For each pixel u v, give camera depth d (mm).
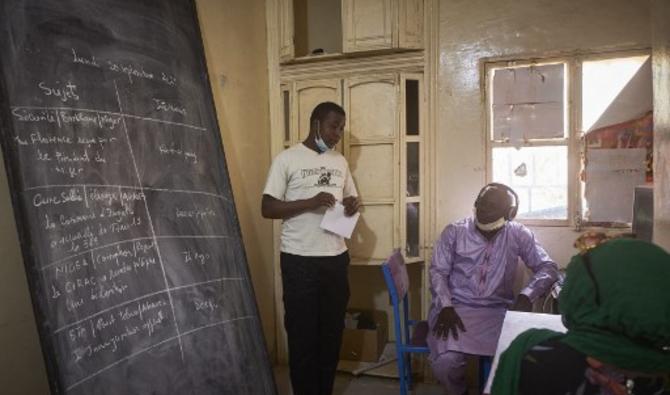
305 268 2350
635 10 2424
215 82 2541
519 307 2203
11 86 1330
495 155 2727
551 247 2631
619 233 2518
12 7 1374
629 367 747
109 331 1443
